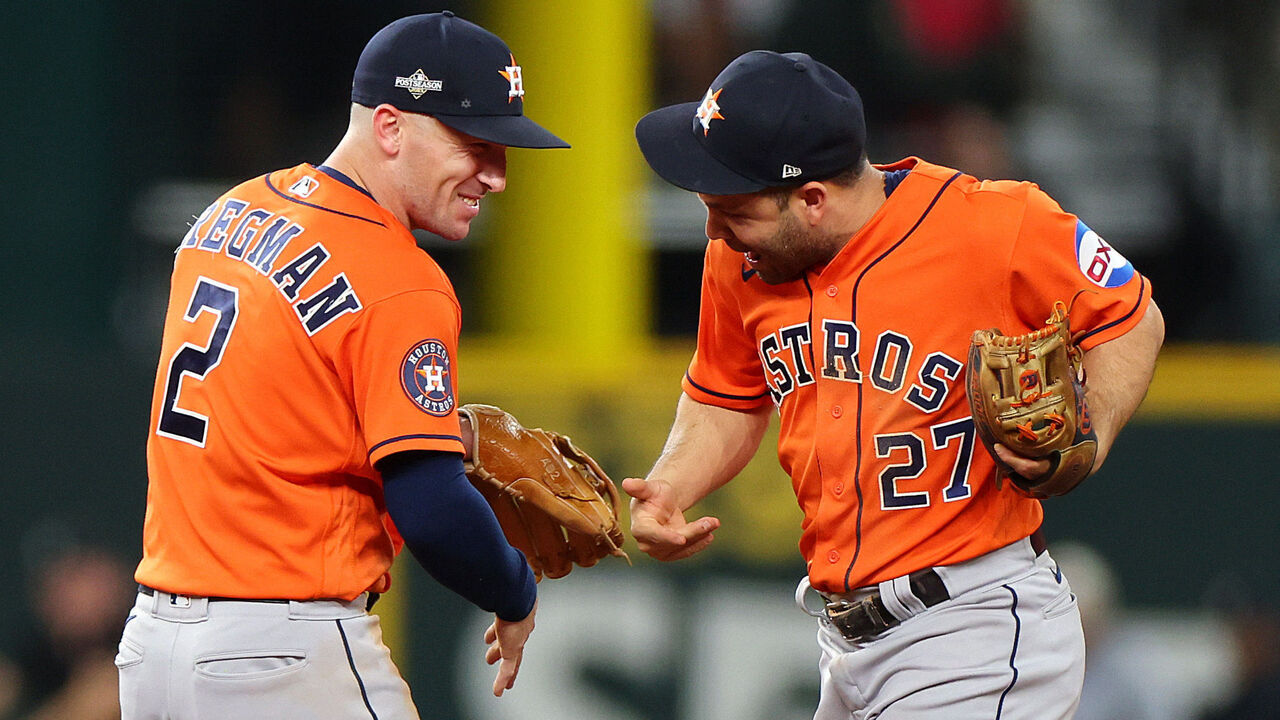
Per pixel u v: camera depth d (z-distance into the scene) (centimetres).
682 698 2155
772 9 2320
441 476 943
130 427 2216
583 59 2255
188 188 2366
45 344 2295
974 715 1030
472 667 2167
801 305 1059
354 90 1006
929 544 1038
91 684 2161
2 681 2158
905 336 1022
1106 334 1012
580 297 2262
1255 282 2381
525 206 2273
